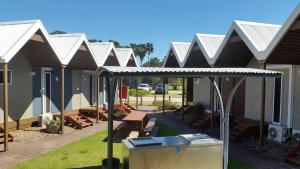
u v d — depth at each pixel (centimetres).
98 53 2089
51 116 1717
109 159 867
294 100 1333
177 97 4456
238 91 1717
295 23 989
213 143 809
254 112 1582
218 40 1789
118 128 1582
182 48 2136
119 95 2514
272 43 1125
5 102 1148
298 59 1284
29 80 1648
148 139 817
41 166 982
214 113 1778
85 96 2233
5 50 1154
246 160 1072
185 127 1759
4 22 1395
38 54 1541
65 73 1970
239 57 1602
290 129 1329
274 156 1120
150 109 2744
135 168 748
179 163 783
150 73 750
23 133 1488
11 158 1066
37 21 1329
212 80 883
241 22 1398
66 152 1158
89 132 1576
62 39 1731
